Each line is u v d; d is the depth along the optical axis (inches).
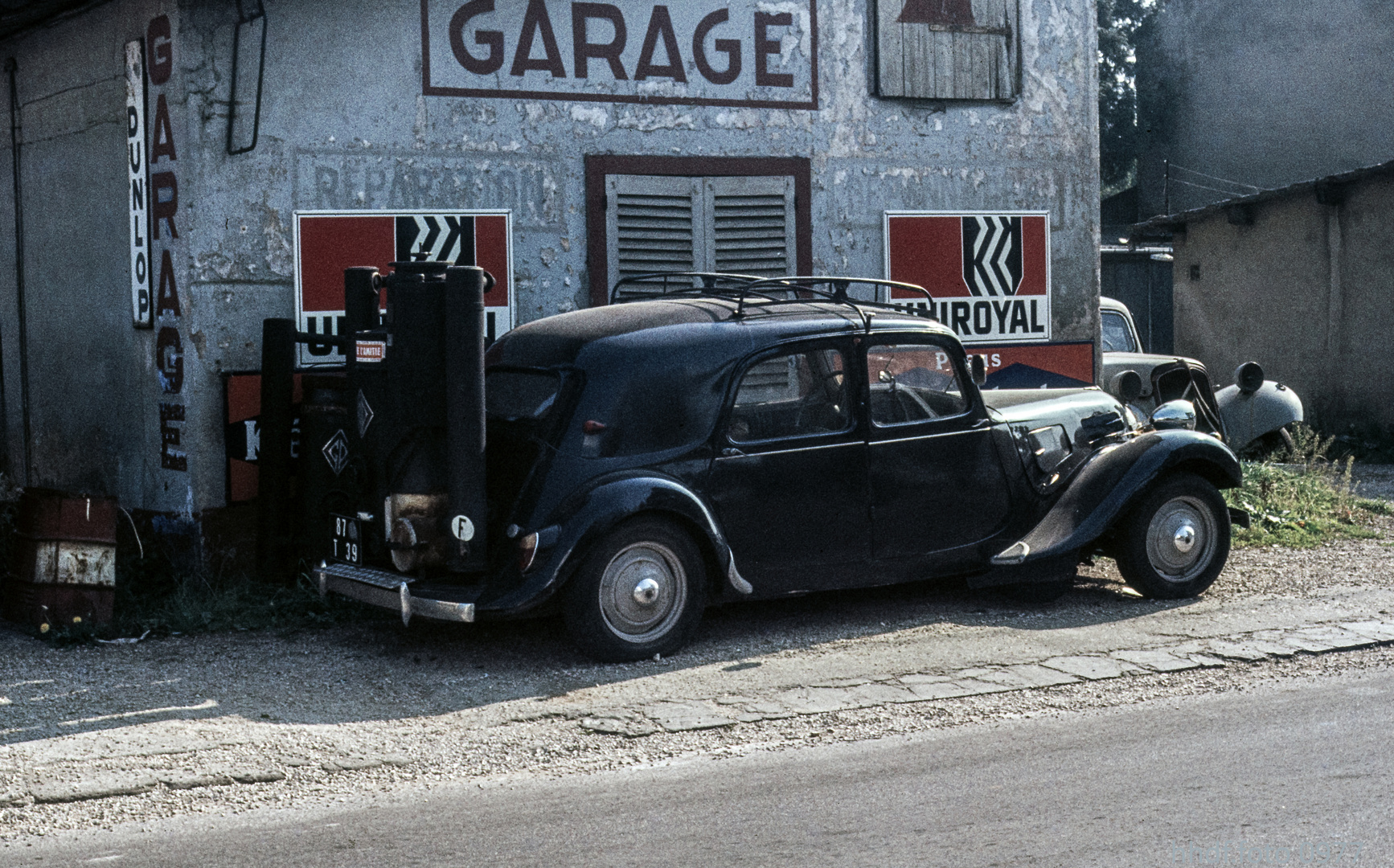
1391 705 223.8
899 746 207.9
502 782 194.5
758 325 279.4
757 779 193.0
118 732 218.5
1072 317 446.9
